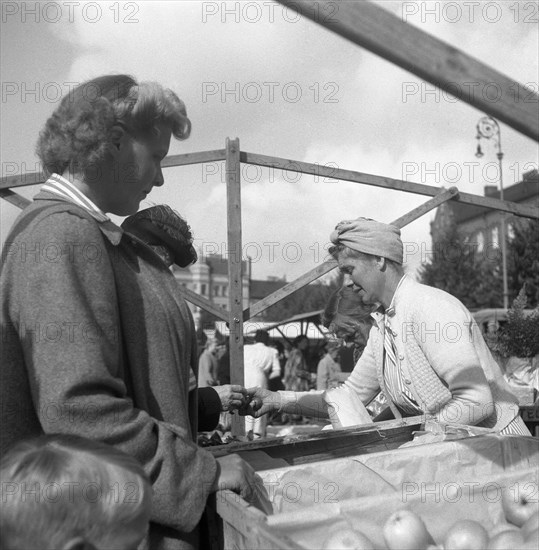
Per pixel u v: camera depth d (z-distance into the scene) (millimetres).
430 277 26547
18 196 3059
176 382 1344
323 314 2932
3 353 1224
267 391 2406
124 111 1352
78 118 1329
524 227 18844
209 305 2975
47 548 886
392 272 2168
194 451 1271
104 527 917
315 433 1859
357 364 2561
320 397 2430
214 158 2941
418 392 2107
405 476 1613
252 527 1083
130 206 1449
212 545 1295
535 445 1686
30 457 959
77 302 1174
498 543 1347
